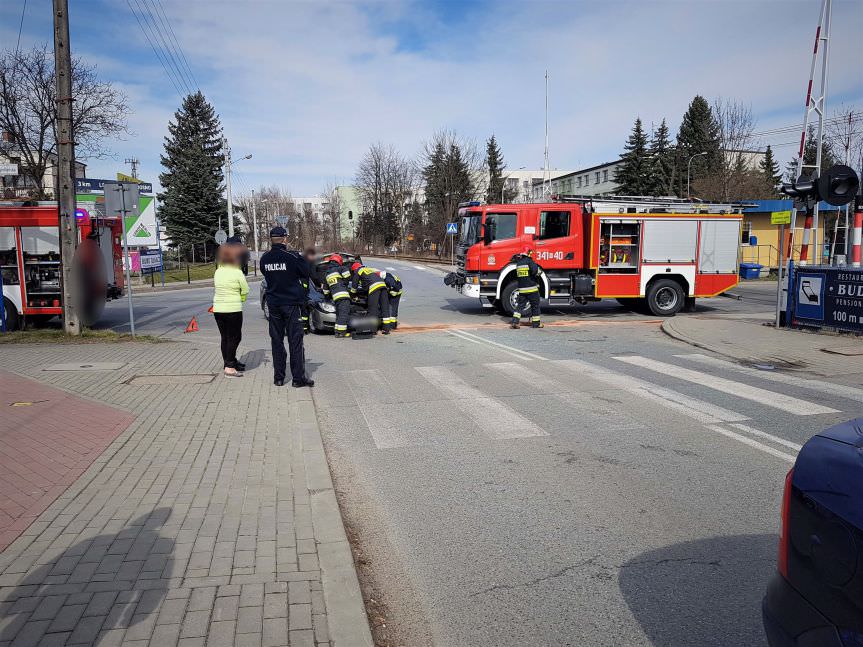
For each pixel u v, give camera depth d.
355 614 3.08
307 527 4.07
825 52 20.14
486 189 74.25
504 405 7.57
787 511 2.17
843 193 12.04
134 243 34.31
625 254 16.75
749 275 29.50
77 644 2.77
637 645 3.01
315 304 13.76
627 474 5.27
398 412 7.32
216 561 3.58
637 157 58.59
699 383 8.63
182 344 12.16
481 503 4.73
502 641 3.06
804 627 1.95
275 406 7.24
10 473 4.97
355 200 96.38
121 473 5.01
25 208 13.69
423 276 35.66
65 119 12.19
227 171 41.03
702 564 3.77
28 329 14.04
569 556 3.90
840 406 7.36
